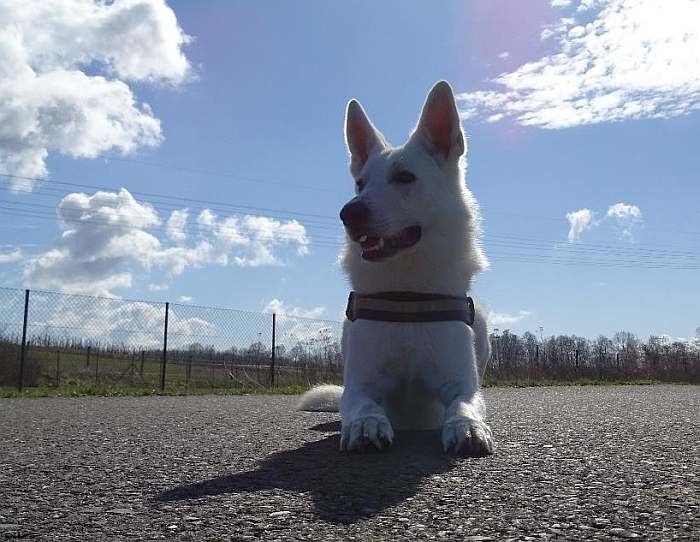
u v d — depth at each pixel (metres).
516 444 1.04
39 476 0.83
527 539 0.53
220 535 0.55
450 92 1.27
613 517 0.59
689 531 0.55
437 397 1.13
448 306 1.13
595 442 1.07
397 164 1.19
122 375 4.50
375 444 0.93
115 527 0.59
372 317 1.12
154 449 1.06
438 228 1.18
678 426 1.35
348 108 1.41
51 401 2.84
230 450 1.03
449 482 0.74
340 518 0.60
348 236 1.17
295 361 4.81
